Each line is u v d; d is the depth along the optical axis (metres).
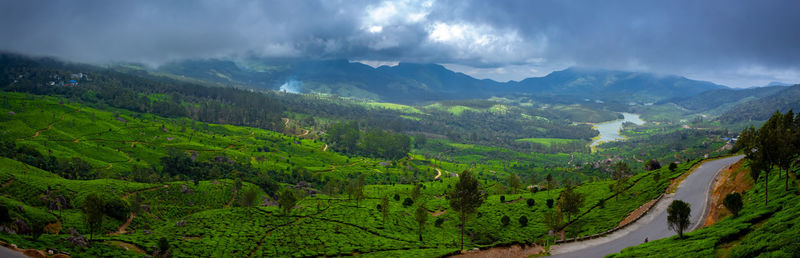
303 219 123.88
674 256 53.06
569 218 104.31
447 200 154.25
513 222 112.69
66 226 106.00
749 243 48.31
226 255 86.44
